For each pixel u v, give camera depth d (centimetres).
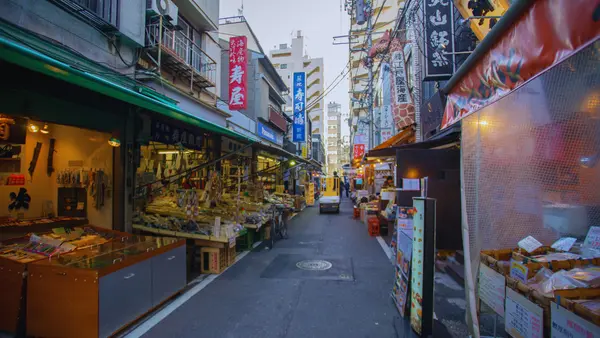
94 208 613
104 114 558
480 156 395
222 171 1073
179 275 502
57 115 468
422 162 680
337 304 466
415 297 383
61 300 354
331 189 1902
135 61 694
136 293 402
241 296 498
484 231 389
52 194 626
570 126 362
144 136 635
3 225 512
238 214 785
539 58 280
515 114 388
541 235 384
